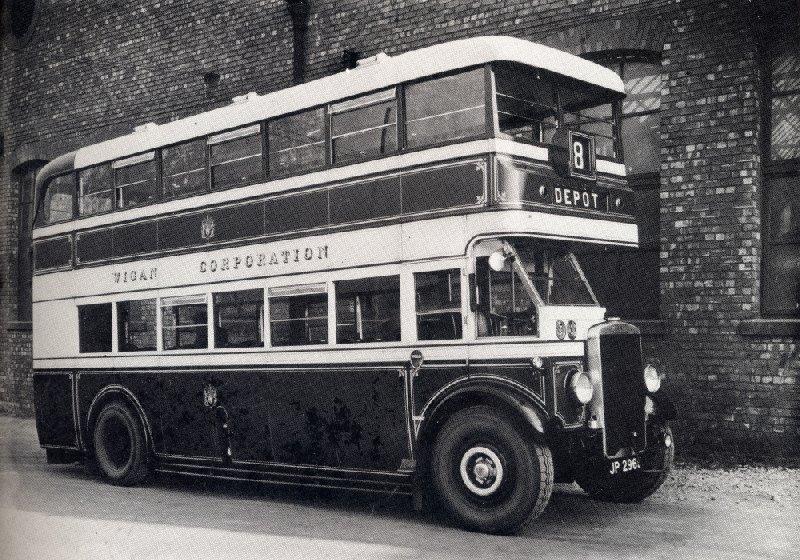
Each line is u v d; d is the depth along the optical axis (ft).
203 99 46.34
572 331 21.56
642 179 33.01
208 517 24.13
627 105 33.50
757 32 30.35
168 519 23.86
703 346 30.63
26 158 52.65
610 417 21.77
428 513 24.13
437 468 22.06
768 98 30.78
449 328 22.31
